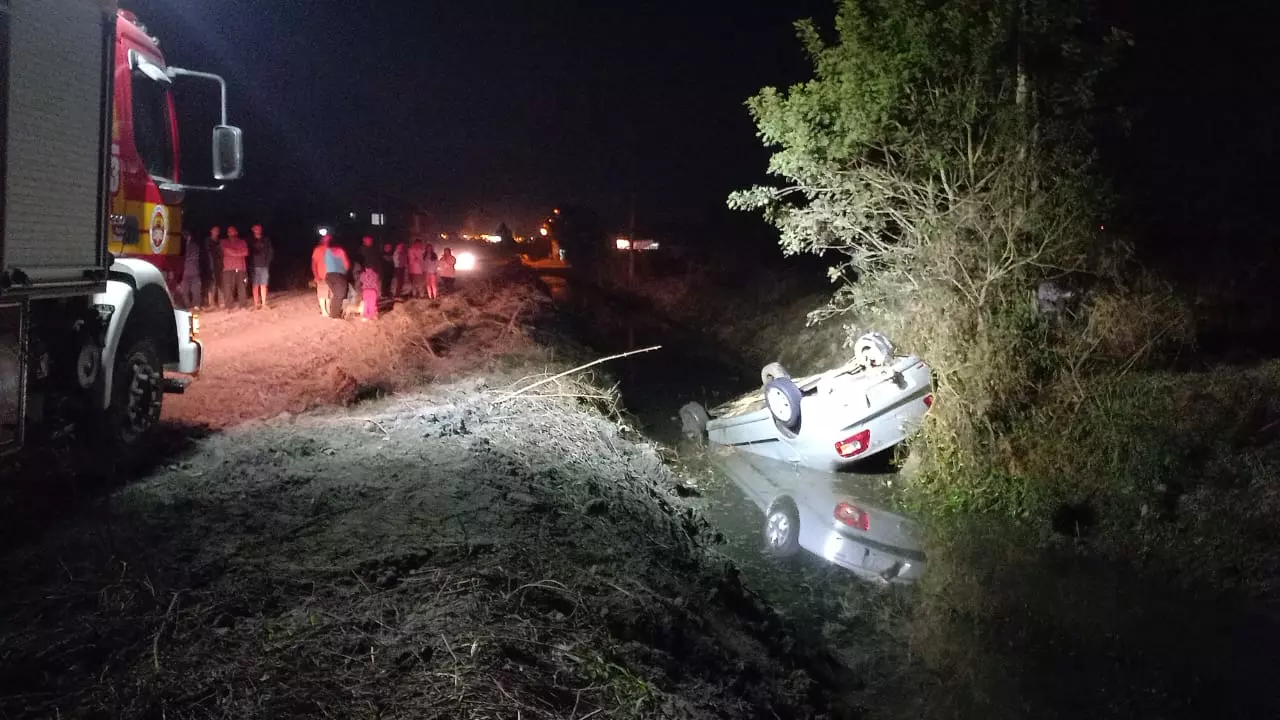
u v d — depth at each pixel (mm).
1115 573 8969
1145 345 11680
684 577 7676
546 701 4629
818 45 12445
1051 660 7234
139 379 8547
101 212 6941
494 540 6832
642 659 5531
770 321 26078
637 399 18172
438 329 18391
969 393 11289
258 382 12430
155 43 8828
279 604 5371
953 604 8305
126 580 5559
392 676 4617
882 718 6332
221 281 20375
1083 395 11164
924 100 11773
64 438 7465
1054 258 11391
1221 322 13758
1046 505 10352
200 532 6523
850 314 20234
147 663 4586
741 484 12336
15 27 5699
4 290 5828
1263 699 6598
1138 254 13969
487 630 5180
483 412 11484
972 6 11469
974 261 11625
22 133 5867
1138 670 7012
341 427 10094
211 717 4145
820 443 11562
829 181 12633
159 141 8961
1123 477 10180
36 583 5539
